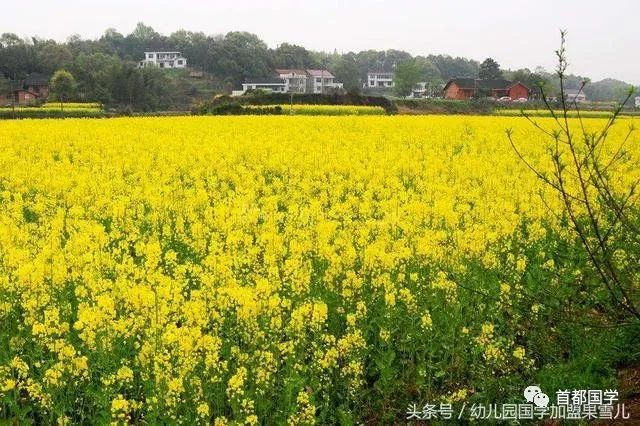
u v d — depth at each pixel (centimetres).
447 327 805
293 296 867
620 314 739
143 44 17488
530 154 2464
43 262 898
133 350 764
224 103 6562
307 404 682
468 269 952
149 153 2411
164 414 643
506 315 901
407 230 1120
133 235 1171
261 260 1078
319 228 1098
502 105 7562
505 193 1532
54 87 9312
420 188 1698
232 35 16388
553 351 819
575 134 2911
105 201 1453
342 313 843
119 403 606
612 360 805
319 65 17788
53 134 2998
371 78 19000
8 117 5831
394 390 754
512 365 801
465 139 2961
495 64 14700
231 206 1411
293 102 6569
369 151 2505
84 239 1038
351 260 953
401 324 818
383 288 891
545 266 973
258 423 671
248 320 753
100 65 12369
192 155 2328
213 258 942
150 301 761
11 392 712
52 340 761
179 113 6712
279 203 1620
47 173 1836
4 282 843
